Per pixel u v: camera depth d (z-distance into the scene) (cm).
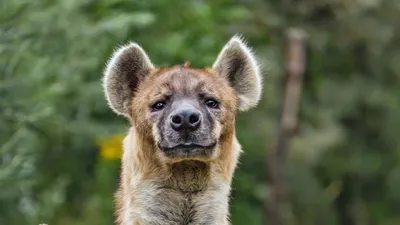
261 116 2105
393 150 2606
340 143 2466
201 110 1030
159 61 1675
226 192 1054
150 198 1038
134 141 1051
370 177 2603
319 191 2414
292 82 2108
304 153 2256
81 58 1592
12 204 1462
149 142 1034
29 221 1502
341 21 2047
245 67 1099
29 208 1504
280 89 2138
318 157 2355
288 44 2073
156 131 1027
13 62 1457
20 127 1441
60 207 1819
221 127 1044
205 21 1745
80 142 1702
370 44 2286
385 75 2514
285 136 2120
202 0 1811
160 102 1045
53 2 1555
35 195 1620
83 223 1820
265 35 1970
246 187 1938
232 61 1100
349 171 2525
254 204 2016
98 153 1761
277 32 1972
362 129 2575
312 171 2398
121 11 1661
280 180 2120
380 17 2117
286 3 1953
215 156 1026
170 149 1013
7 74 1452
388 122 2573
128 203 1045
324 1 1975
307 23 2002
